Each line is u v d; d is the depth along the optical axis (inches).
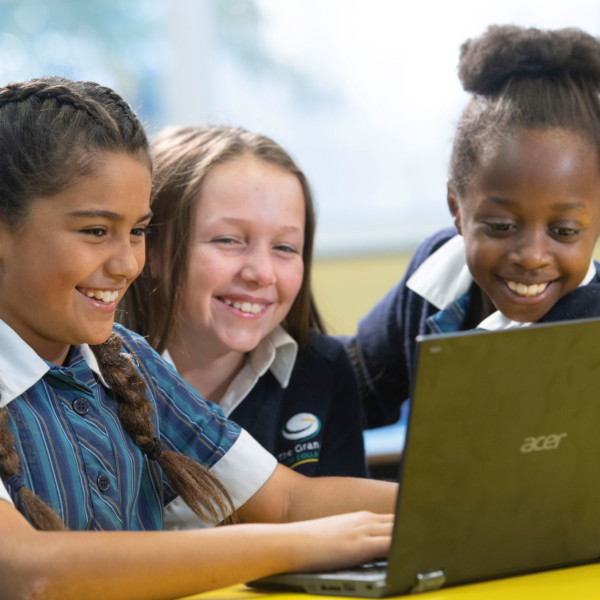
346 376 69.1
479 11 167.9
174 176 63.1
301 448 65.6
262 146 65.9
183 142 65.9
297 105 169.2
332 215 171.2
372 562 40.1
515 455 35.6
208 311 63.2
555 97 58.8
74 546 35.3
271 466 51.3
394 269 166.4
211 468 50.8
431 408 33.3
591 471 37.8
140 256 44.7
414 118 171.2
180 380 52.7
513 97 59.6
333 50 168.7
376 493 49.9
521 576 38.3
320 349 68.7
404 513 34.4
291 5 167.0
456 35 168.4
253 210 62.5
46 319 41.7
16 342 42.1
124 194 41.7
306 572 38.6
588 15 166.7
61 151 40.6
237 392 65.4
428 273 71.4
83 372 44.9
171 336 63.5
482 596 35.4
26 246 40.8
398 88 170.4
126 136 42.6
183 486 46.5
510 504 36.4
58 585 34.6
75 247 40.8
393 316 75.0
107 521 43.1
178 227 62.4
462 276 69.2
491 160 58.7
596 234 59.8
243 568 37.2
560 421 36.0
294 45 167.9
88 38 157.6
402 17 168.7
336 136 170.6
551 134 57.6
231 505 49.2
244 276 62.3
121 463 44.9
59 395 43.6
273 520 50.6
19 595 34.6
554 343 34.6
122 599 35.5
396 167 172.1
